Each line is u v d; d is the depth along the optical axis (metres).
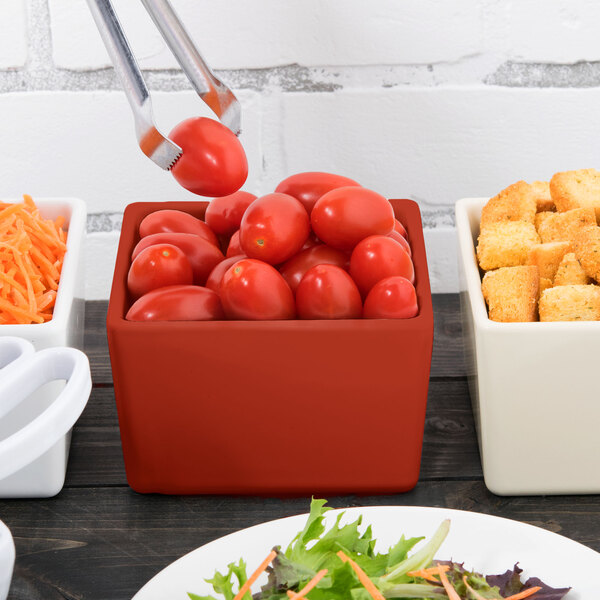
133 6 0.88
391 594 0.51
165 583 0.53
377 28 0.89
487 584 0.52
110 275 1.01
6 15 0.88
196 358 0.61
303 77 0.91
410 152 0.95
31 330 0.61
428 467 0.69
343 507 0.66
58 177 0.97
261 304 0.60
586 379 0.61
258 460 0.65
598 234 0.65
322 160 0.95
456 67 0.91
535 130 0.94
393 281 0.61
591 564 0.54
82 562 0.61
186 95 0.92
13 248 0.65
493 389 0.62
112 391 0.77
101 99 0.93
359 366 0.61
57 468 0.65
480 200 0.76
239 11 0.88
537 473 0.64
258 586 0.54
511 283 0.64
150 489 0.66
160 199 0.98
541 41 0.90
